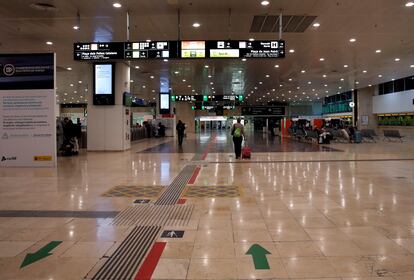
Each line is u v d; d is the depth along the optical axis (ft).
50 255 12.65
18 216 17.95
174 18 35.63
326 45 47.80
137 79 82.84
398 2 31.22
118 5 31.99
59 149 52.01
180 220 17.02
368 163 39.29
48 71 36.42
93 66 56.54
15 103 36.70
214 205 20.07
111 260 12.15
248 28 39.32
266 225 16.11
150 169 35.63
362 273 10.95
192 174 32.04
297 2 31.14
